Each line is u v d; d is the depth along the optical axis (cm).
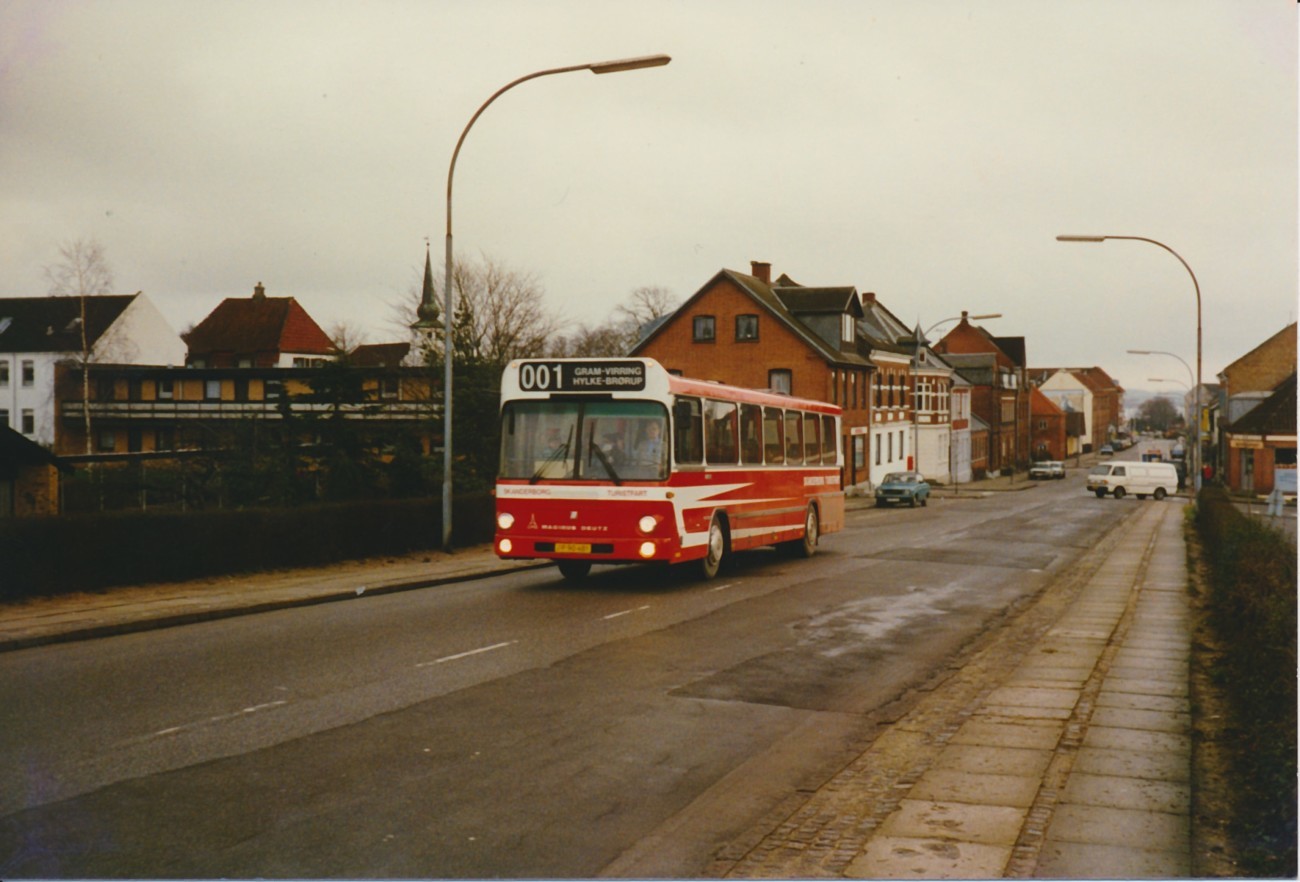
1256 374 7475
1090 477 6619
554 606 1534
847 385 5953
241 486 2817
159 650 1150
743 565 2186
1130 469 6475
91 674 1012
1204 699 955
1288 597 995
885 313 7788
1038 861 555
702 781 714
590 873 545
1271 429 6234
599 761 752
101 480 3419
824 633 1346
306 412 2730
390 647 1179
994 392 10050
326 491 2708
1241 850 568
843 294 5906
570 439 1683
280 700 909
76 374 7362
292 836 584
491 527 2534
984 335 10688
